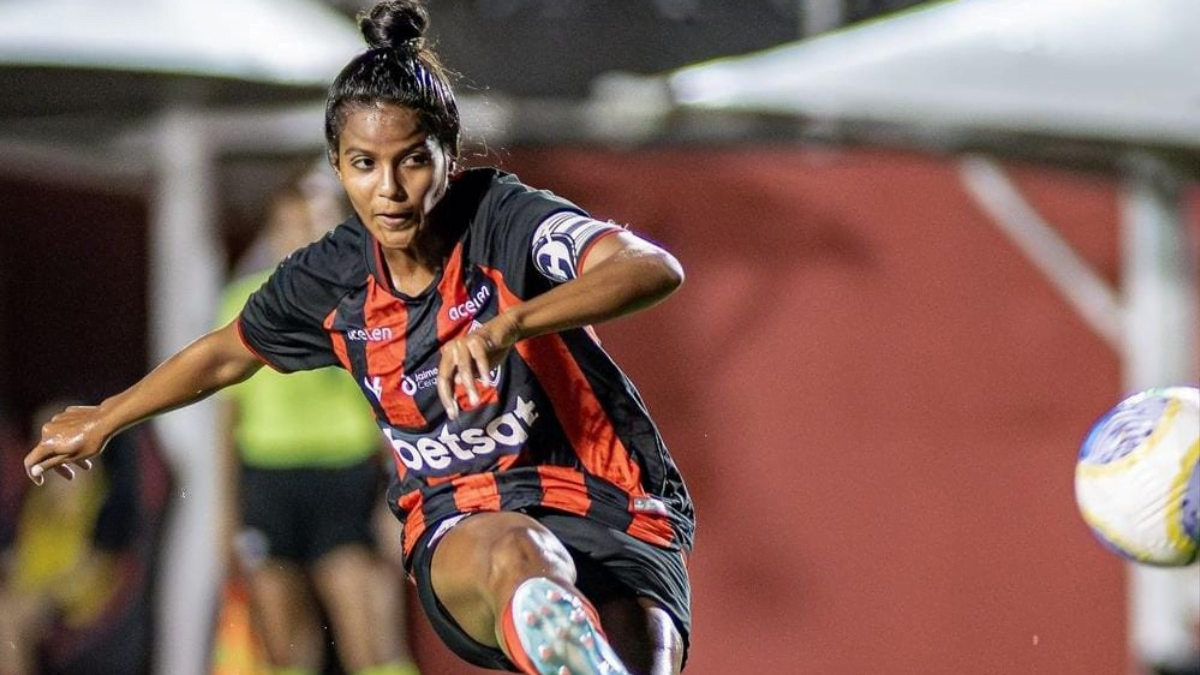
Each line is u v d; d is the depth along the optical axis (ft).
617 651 38.83
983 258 103.65
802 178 104.06
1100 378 102.58
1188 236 98.99
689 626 41.22
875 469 103.76
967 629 103.14
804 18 108.58
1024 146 87.04
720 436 103.81
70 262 109.50
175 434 96.73
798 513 103.71
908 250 103.96
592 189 102.63
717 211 103.71
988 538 103.50
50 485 98.12
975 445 103.76
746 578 103.50
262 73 79.20
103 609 97.76
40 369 108.99
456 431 39.47
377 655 85.76
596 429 40.06
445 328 38.50
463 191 39.04
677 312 103.65
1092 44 74.95
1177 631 94.27
